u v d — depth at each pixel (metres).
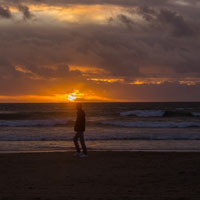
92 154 11.66
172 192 6.29
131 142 16.05
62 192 6.29
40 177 7.91
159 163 9.88
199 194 6.08
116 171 8.65
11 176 8.03
